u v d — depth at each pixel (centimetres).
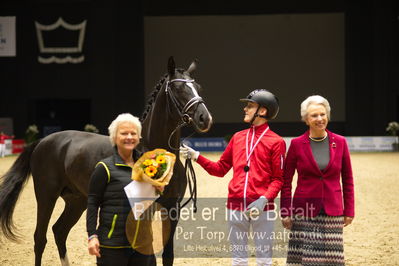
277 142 359
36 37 2805
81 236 656
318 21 2853
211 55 2891
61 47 2795
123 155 326
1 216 455
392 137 2434
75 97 2828
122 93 2845
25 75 2828
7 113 2841
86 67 2816
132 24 2836
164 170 311
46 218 461
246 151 362
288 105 2881
